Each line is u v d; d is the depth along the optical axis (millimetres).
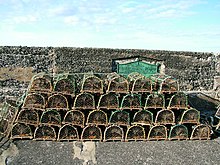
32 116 9461
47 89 9617
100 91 9688
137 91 9844
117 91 9711
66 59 14531
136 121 9805
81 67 14703
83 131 9570
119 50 14906
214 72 16172
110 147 9367
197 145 9836
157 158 8930
